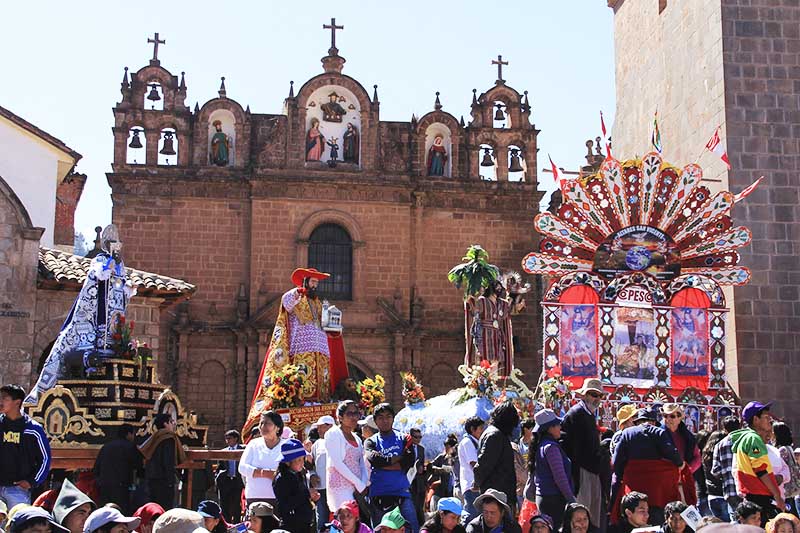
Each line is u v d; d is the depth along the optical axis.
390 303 49.91
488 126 52.56
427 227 51.19
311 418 20.94
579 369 28.00
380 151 51.22
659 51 36.59
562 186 28.66
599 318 28.20
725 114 31.41
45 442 13.95
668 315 28.34
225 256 49.66
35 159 35.66
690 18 34.00
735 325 30.33
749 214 30.92
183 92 50.78
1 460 13.53
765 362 30.31
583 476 14.08
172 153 50.69
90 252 40.94
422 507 18.28
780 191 31.17
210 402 48.34
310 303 22.61
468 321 29.12
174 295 32.19
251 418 21.48
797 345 30.50
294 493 13.57
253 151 51.16
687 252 28.59
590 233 28.53
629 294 28.41
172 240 49.47
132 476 16.09
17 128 35.25
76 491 11.07
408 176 51.00
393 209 50.75
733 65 31.67
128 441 16.12
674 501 14.23
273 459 14.27
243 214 50.09
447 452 19.88
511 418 14.00
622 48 40.59
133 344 18.67
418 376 49.47
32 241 28.61
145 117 50.34
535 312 50.88
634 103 39.12
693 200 28.62
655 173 28.66
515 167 52.41
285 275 49.47
